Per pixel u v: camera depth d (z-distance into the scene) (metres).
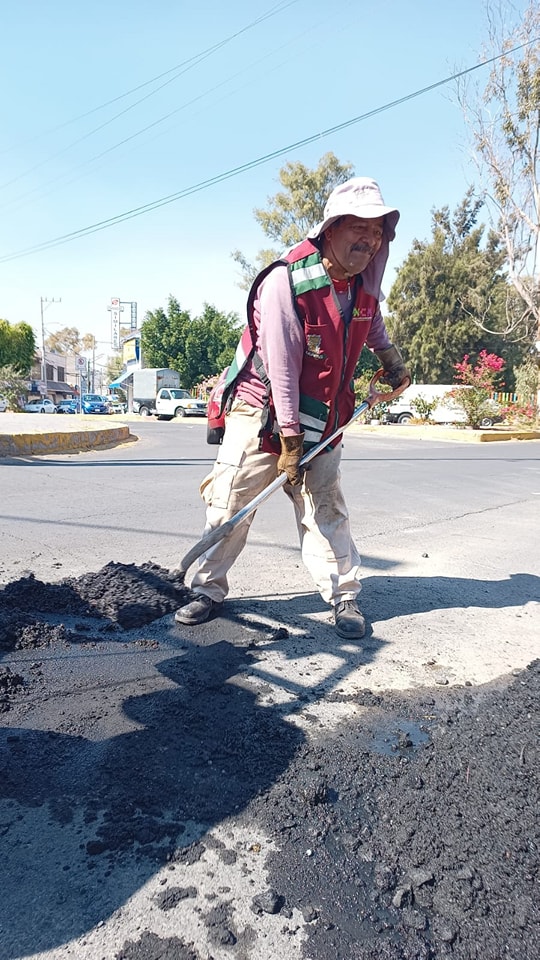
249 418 2.79
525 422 23.27
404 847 1.54
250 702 2.21
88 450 11.60
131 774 1.78
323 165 41.81
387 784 1.78
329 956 1.25
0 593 3.04
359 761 1.88
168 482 7.30
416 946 1.28
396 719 2.14
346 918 1.34
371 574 3.89
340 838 1.57
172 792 1.71
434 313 43.41
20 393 35.12
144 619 2.90
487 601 3.46
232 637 2.78
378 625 3.02
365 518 5.64
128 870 1.44
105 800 1.67
